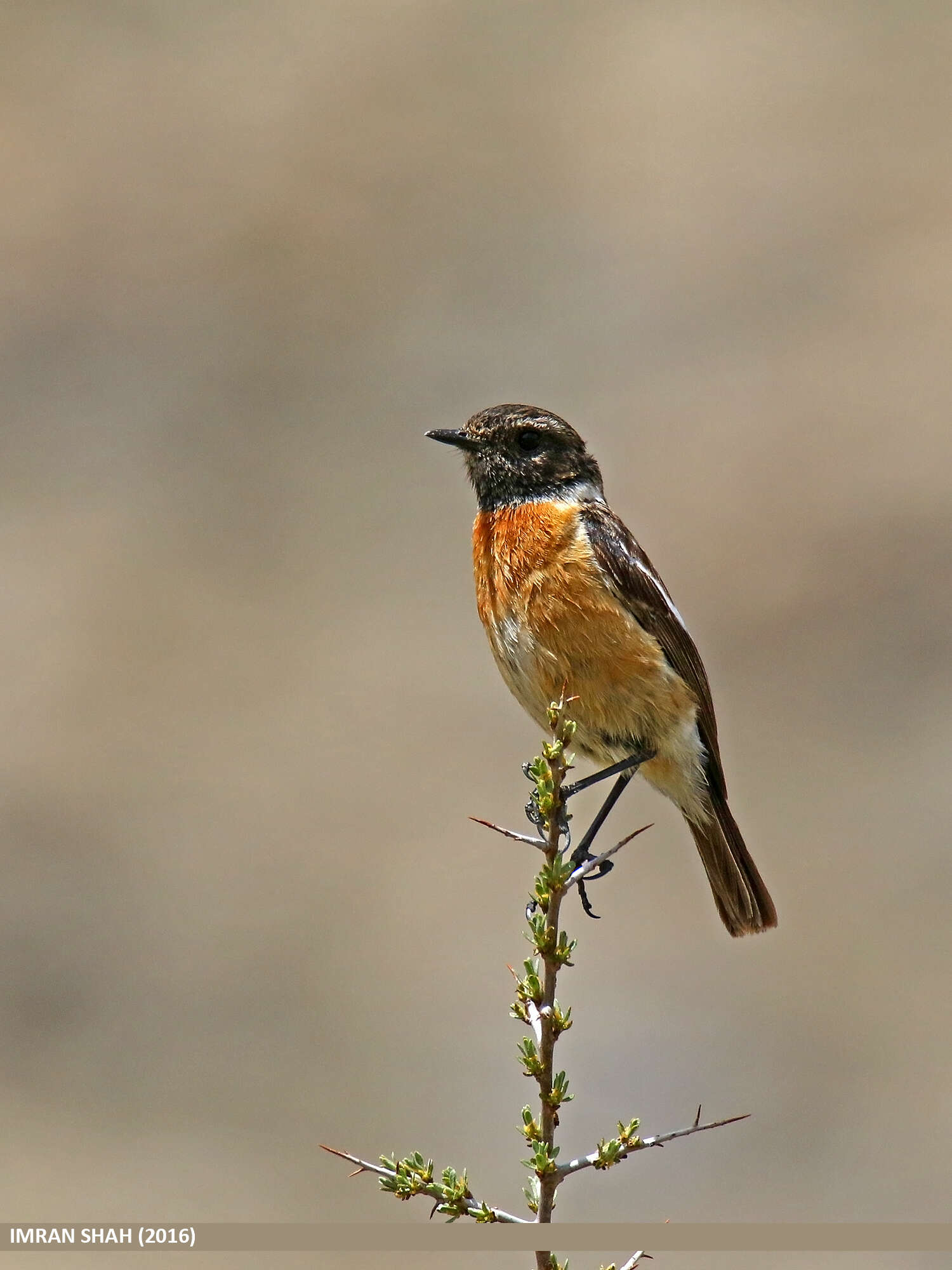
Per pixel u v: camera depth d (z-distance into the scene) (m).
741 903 8.02
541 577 7.56
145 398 21.77
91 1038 13.66
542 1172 4.98
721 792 7.98
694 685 7.82
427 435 8.00
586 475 7.95
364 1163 4.93
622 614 7.54
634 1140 4.97
